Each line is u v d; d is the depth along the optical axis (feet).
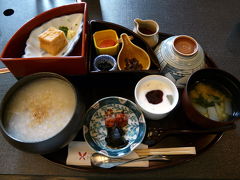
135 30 3.22
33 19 2.97
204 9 3.90
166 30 3.58
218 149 2.60
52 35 2.81
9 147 2.56
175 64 2.78
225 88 2.77
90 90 2.98
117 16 3.68
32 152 2.13
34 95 2.54
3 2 3.86
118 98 2.72
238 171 2.46
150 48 2.98
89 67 2.75
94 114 2.71
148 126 2.71
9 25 3.57
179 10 3.85
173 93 2.74
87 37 2.96
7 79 3.05
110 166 2.37
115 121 2.65
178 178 2.40
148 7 3.85
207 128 2.50
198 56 2.82
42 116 2.42
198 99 2.77
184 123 2.74
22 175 2.40
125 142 2.52
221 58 3.33
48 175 2.39
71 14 3.18
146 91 2.78
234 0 3.99
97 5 3.81
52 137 2.09
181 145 2.58
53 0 3.90
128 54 3.13
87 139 2.48
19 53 2.97
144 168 2.39
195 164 2.49
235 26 3.70
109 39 3.23
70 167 2.37
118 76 2.79
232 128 2.36
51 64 2.56
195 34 3.57
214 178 2.41
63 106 2.49
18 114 2.42
